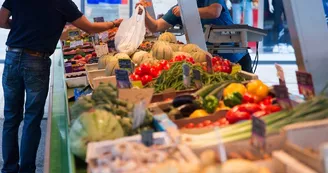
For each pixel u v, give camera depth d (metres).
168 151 1.33
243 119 1.80
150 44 4.09
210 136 1.48
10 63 3.63
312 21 2.01
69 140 1.78
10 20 3.75
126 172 1.20
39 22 3.54
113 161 1.25
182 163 1.21
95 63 3.86
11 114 3.80
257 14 9.64
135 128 1.76
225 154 1.32
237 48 4.46
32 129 3.69
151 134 1.43
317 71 2.00
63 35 5.23
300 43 1.99
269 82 7.76
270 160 1.26
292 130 1.31
